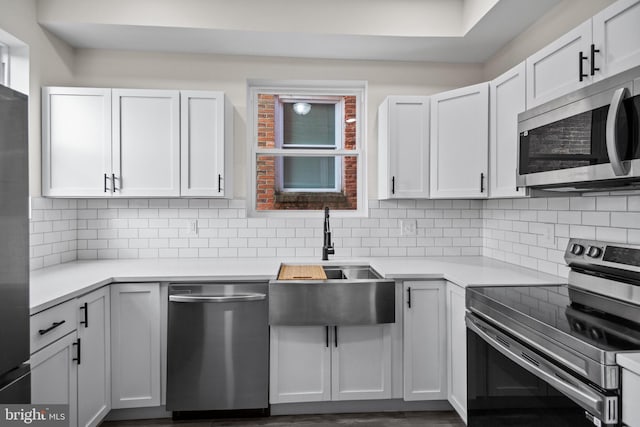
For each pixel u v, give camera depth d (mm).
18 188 1284
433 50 2949
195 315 2305
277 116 3275
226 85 3043
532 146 1877
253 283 2344
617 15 1472
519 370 1537
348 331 2369
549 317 1480
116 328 2299
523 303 1697
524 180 1925
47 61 2631
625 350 1129
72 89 2600
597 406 1116
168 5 2588
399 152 2797
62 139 2598
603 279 1837
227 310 2316
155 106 2664
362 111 3275
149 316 2320
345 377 2377
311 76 3102
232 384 2320
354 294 2180
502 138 2340
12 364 1258
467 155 2604
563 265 2230
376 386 2391
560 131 1674
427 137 2789
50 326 1725
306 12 2668
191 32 2670
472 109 2580
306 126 3316
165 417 2418
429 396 2389
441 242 3176
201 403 2311
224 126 2725
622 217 1828
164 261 2889
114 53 2957
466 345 2055
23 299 1308
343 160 3295
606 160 1422
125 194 2643
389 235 3150
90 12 2537
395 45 2861
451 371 2318
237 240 3061
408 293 2373
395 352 2393
